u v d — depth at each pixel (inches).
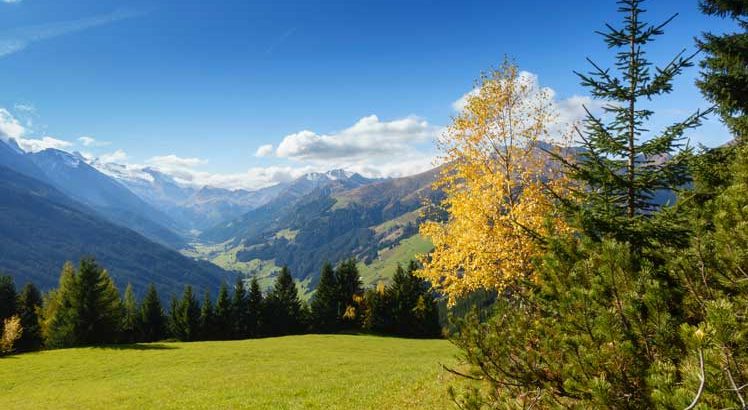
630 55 376.8
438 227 778.8
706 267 212.1
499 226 661.3
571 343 227.6
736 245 204.1
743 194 223.6
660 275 244.8
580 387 221.0
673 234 301.7
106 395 1190.3
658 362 189.9
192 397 1029.2
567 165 387.2
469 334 306.7
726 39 606.9
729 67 607.2
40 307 4035.4
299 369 1460.4
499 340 291.6
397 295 3786.9
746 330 154.0
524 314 308.0
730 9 625.3
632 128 365.1
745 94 590.2
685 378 170.2
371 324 3806.6
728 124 603.5
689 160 344.2
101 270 3565.5
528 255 607.5
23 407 1139.3
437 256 757.3
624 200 375.2
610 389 202.4
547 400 251.6
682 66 355.6
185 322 3831.2
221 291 3937.0
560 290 260.2
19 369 1831.9
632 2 372.8
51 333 3233.3
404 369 1232.2
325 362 1665.8
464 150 767.7
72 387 1441.9
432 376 831.1
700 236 223.5
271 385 1110.4
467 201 701.3
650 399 193.9
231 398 959.0
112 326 3198.8
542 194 625.9
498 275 628.4
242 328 3917.3
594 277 236.4
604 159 375.9
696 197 332.5
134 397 1116.5
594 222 323.0
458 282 686.5
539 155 708.7
